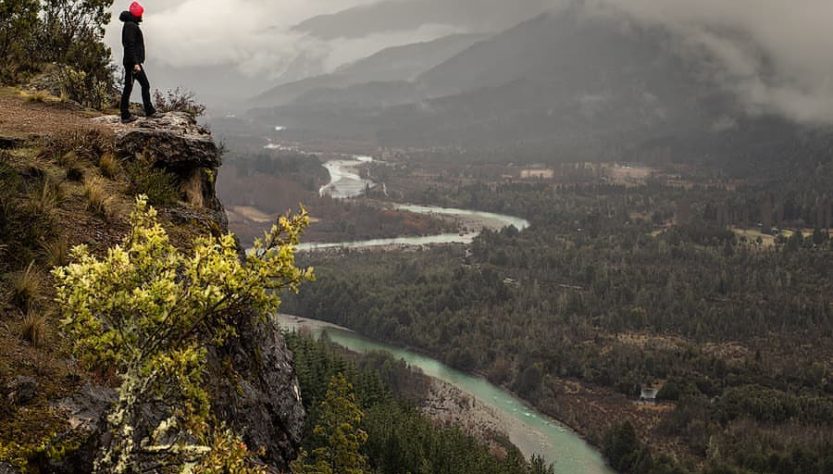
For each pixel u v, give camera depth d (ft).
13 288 22.24
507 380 407.64
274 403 29.55
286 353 33.50
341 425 98.27
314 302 535.19
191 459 14.58
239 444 14.92
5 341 19.04
